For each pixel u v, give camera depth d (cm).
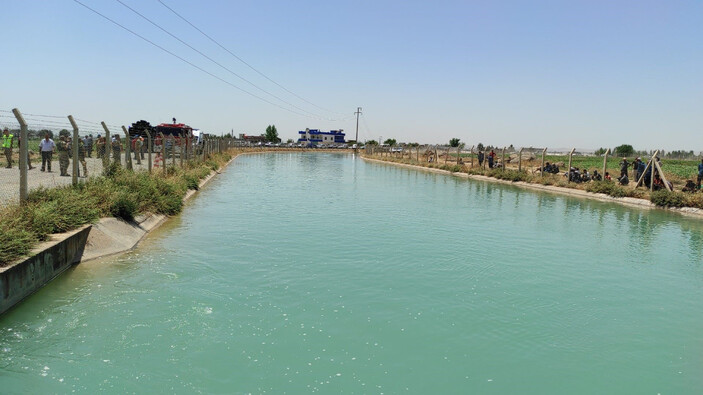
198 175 2584
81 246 989
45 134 1806
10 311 713
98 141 2047
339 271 1003
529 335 723
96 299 783
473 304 841
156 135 3462
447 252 1201
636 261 1179
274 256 1102
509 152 5878
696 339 727
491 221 1700
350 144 13338
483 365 627
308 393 543
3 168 1941
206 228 1396
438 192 2662
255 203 1964
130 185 1435
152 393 532
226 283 895
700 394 572
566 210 2044
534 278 1007
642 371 625
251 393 539
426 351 659
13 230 774
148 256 1055
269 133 12631
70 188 1177
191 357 612
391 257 1134
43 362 586
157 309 754
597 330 750
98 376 560
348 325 730
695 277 1050
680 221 1822
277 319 740
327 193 2441
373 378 583
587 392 570
